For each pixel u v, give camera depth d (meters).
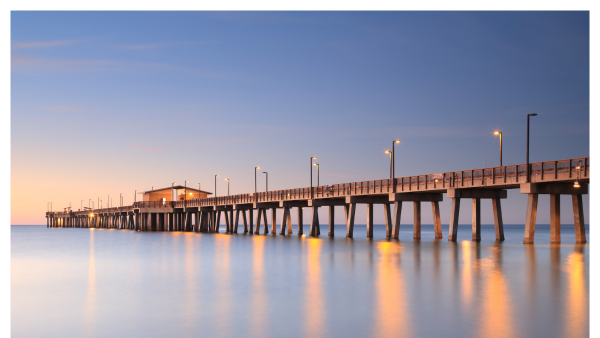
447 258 34.38
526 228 46.44
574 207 46.81
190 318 17.67
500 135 49.50
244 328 16.16
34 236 96.00
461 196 52.25
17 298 22.02
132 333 15.84
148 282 26.28
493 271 27.25
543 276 25.27
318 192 71.56
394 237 59.41
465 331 15.24
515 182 46.19
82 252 48.22
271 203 86.56
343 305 19.20
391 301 19.67
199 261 36.66
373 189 61.75
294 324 16.53
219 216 106.69
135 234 95.50
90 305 20.25
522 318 16.61
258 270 30.33
